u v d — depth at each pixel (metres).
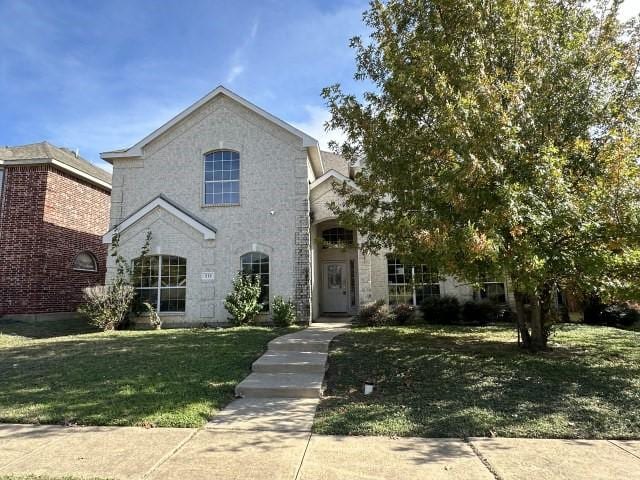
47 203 16.05
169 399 6.12
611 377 6.63
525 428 4.92
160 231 15.01
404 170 7.84
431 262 7.78
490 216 6.00
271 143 15.51
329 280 18.48
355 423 5.18
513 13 6.98
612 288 6.80
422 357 8.16
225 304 14.09
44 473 3.91
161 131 15.91
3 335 12.49
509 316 14.15
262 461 4.14
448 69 7.07
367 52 8.89
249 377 7.25
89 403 5.98
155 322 14.08
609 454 4.25
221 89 15.66
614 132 6.91
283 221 15.01
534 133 7.00
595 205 6.48
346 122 9.03
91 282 18.38
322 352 8.88
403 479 3.72
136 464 4.09
